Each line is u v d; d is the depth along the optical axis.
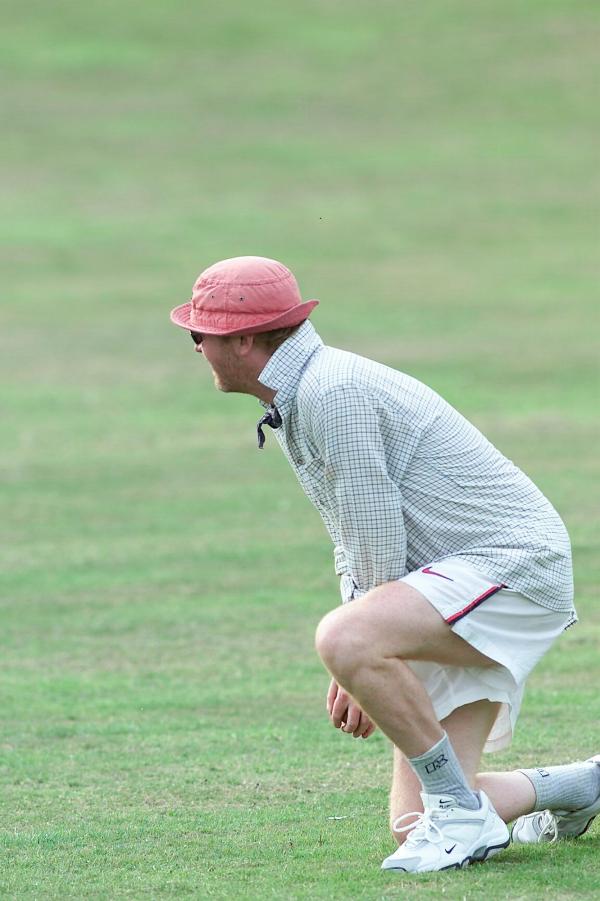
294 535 38.12
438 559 14.96
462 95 138.62
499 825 14.88
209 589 32.25
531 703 22.48
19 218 106.44
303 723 21.91
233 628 28.64
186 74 145.38
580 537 36.00
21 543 37.62
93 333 77.19
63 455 50.47
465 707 15.27
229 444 52.41
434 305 82.56
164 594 31.84
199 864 15.21
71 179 117.19
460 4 164.00
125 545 37.22
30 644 27.72
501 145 125.38
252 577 33.38
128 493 44.19
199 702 23.31
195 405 60.19
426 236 101.88
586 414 55.34
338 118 133.75
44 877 14.87
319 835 16.22
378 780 18.72
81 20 160.00
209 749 20.48
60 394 62.53
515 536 14.82
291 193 113.81
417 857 14.57
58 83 141.88
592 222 104.00
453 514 14.88
